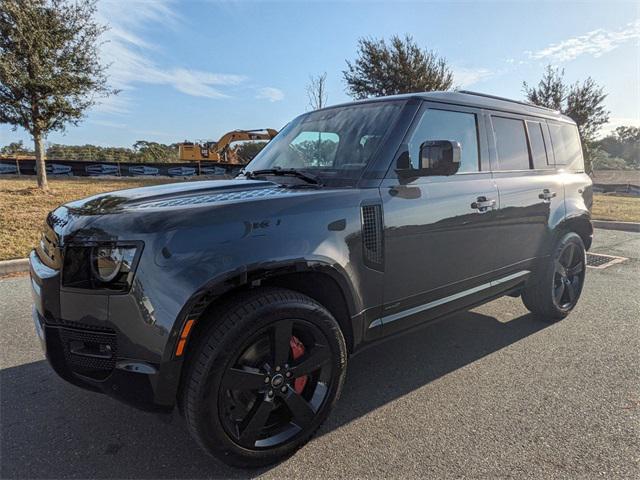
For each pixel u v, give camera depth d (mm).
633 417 2664
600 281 5789
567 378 3166
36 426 2613
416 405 2826
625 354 3570
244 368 2082
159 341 1917
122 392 2021
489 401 2863
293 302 2166
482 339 3910
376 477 2170
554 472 2189
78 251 2049
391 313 2750
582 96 20609
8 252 6492
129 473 2215
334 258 2320
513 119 3752
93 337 2045
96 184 17578
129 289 1937
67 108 11953
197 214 2035
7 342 3764
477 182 3234
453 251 3033
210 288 1933
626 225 10070
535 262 3908
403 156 2783
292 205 2266
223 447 2076
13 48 11172
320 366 2352
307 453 2357
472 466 2240
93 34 12164
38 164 12703
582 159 4676
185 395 2006
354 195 2498
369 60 19984
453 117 3205
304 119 3609
